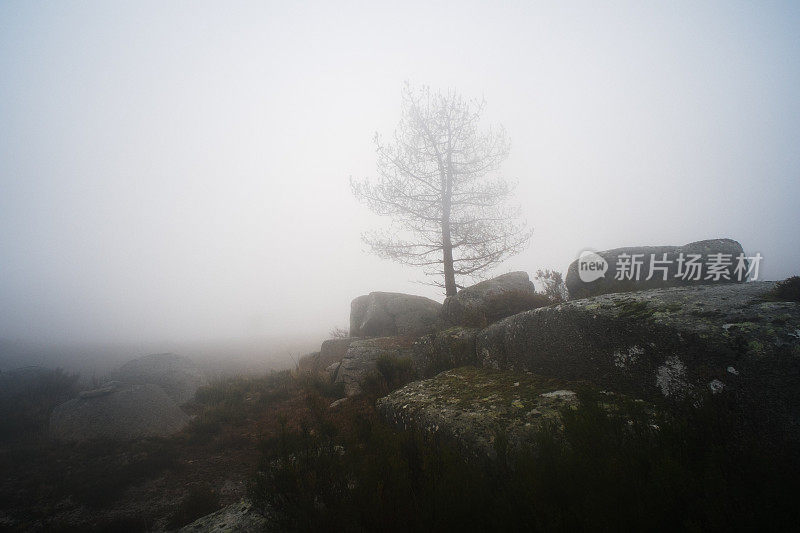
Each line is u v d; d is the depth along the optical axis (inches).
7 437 323.0
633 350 175.2
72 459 263.9
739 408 124.0
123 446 284.5
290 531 122.9
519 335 253.4
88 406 326.6
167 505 206.2
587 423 108.0
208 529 145.0
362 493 109.0
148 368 482.6
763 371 122.1
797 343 118.7
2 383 474.0
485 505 90.4
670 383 153.6
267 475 146.9
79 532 179.5
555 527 78.4
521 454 106.0
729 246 298.4
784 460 95.9
